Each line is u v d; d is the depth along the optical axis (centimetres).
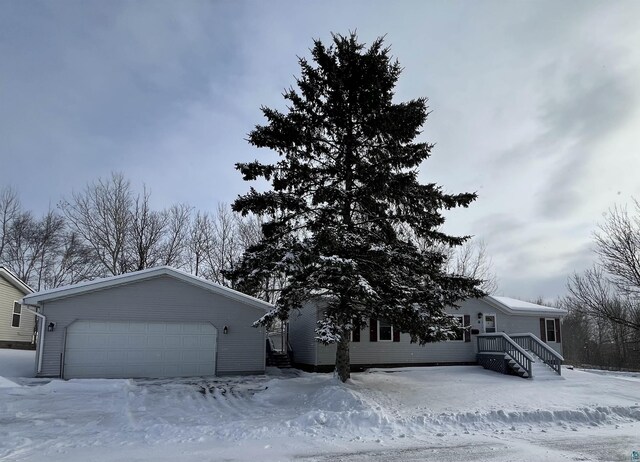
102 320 1752
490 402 1263
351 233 1411
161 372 1800
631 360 3619
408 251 1482
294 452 758
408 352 2222
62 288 1697
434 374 1934
